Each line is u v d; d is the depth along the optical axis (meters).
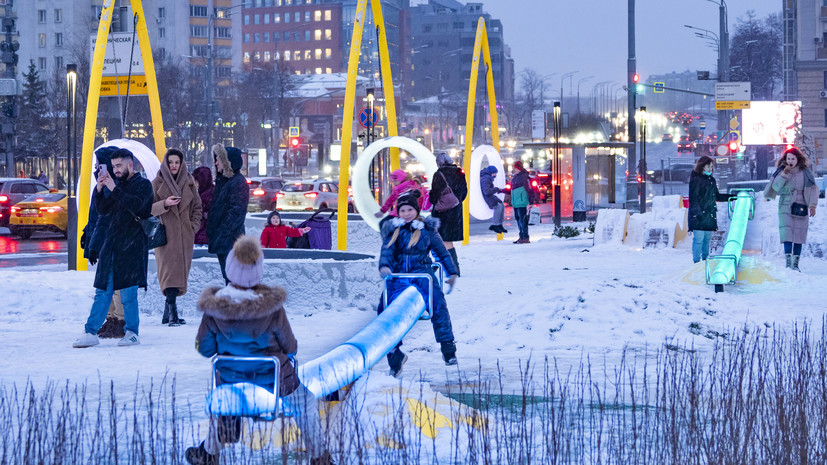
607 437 6.14
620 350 9.88
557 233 28.11
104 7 19.88
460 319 11.82
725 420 5.62
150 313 13.40
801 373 6.72
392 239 8.73
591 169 42.22
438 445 6.00
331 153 87.19
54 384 8.14
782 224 16.66
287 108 125.06
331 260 13.61
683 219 23.58
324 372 6.06
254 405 5.11
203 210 14.70
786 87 92.50
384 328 7.48
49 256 24.44
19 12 152.25
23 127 77.62
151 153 18.33
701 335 10.68
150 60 20.39
